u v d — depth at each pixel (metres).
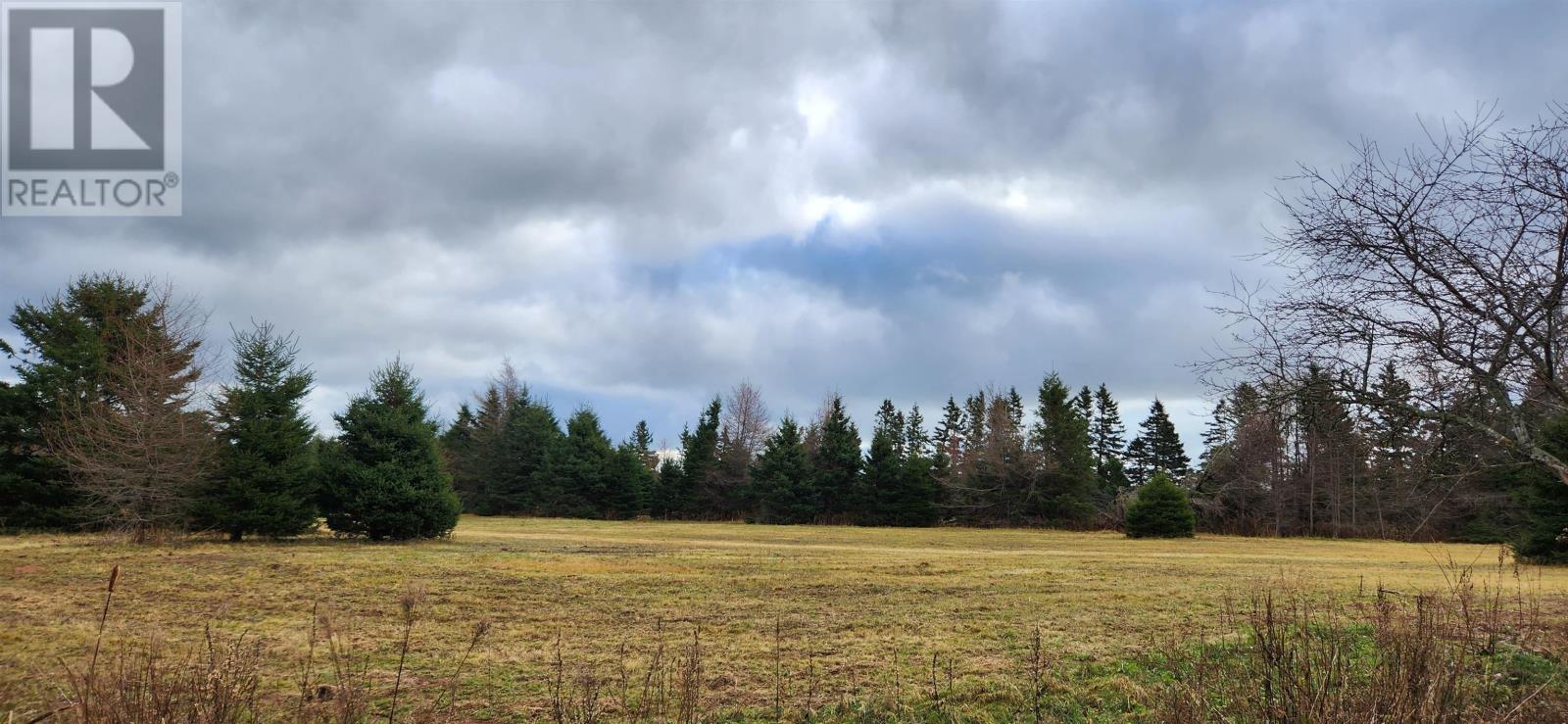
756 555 25.39
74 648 9.52
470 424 73.94
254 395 26.61
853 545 33.47
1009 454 58.84
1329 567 21.88
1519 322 5.71
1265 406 6.81
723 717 7.30
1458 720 5.41
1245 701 5.88
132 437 26.42
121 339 29.98
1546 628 9.37
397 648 10.10
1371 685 5.36
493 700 7.75
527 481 66.69
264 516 25.80
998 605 14.06
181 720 5.18
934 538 41.31
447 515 28.98
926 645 10.58
